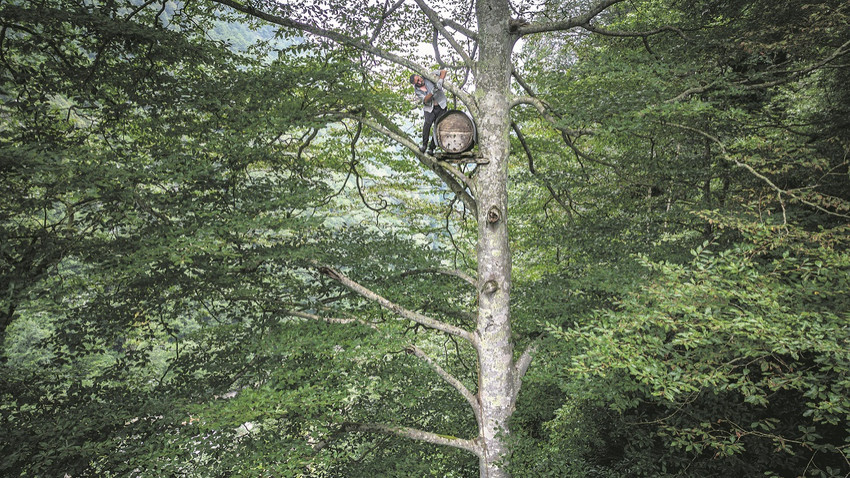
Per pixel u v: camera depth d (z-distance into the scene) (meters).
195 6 8.68
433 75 7.22
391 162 10.36
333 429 7.81
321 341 7.08
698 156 8.48
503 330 7.66
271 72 7.63
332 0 8.09
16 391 6.93
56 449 5.65
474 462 9.40
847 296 4.62
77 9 6.69
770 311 4.26
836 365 3.96
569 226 9.52
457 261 12.04
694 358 5.00
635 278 6.65
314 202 7.41
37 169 5.14
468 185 7.94
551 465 7.05
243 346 7.78
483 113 7.61
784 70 7.00
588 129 7.28
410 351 7.86
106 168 5.69
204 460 6.55
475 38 7.88
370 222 10.73
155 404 6.55
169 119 7.11
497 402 7.62
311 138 8.79
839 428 6.56
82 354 7.47
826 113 7.91
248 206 6.95
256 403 6.10
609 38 10.60
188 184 7.12
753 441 6.50
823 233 4.96
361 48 7.58
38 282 6.41
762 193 6.28
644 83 7.59
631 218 9.23
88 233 6.99
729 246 7.74
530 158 9.64
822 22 6.38
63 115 8.34
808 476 6.49
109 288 8.00
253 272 7.57
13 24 6.50
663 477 6.91
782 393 6.74
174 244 5.63
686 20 8.98
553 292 8.22
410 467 8.35
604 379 5.96
